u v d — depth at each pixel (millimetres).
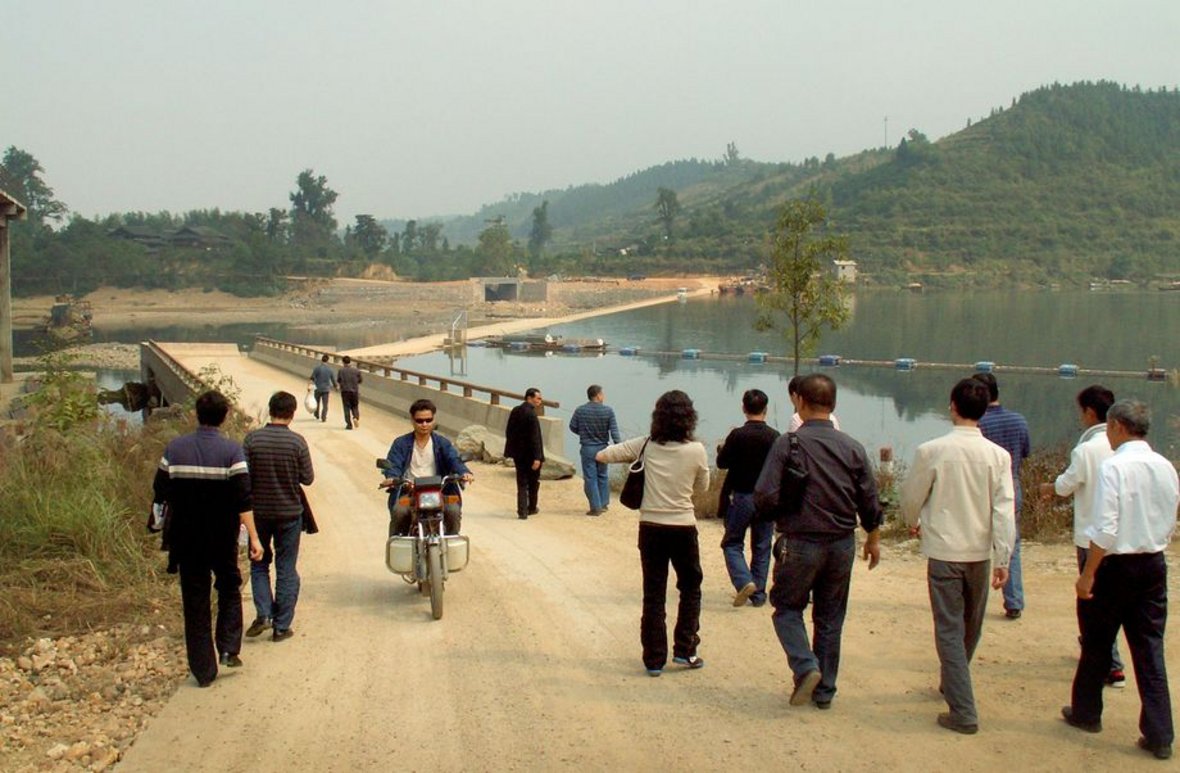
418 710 5953
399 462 8523
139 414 37531
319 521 12875
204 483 6348
